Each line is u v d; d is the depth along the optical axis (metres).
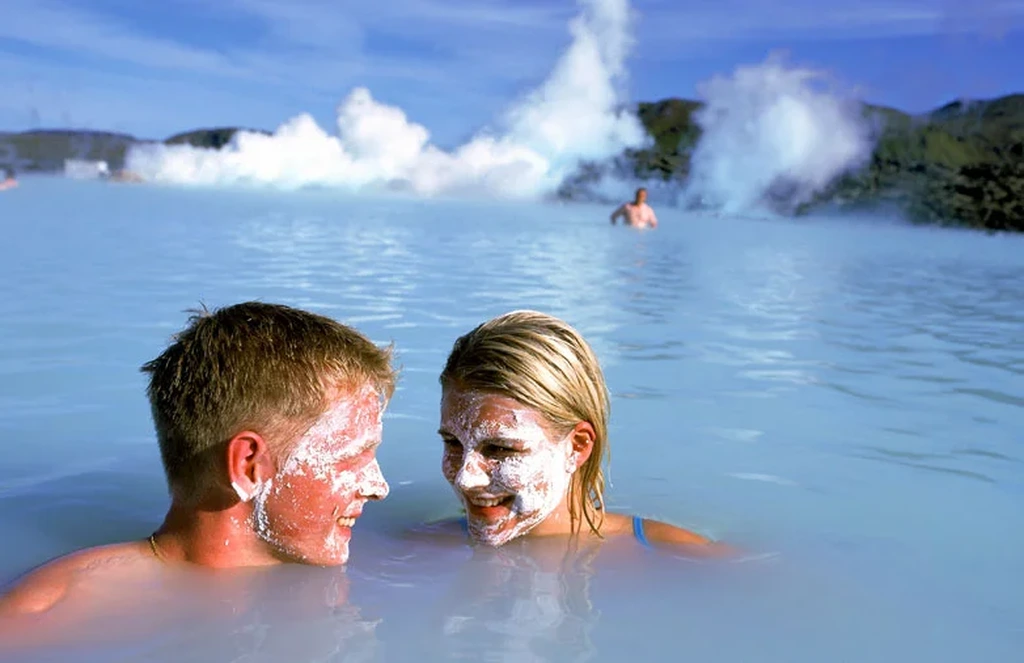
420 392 3.60
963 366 4.56
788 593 1.96
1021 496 2.70
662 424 3.39
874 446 3.19
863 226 14.83
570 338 2.17
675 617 1.81
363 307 5.44
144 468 2.70
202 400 1.79
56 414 3.23
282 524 1.89
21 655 1.56
